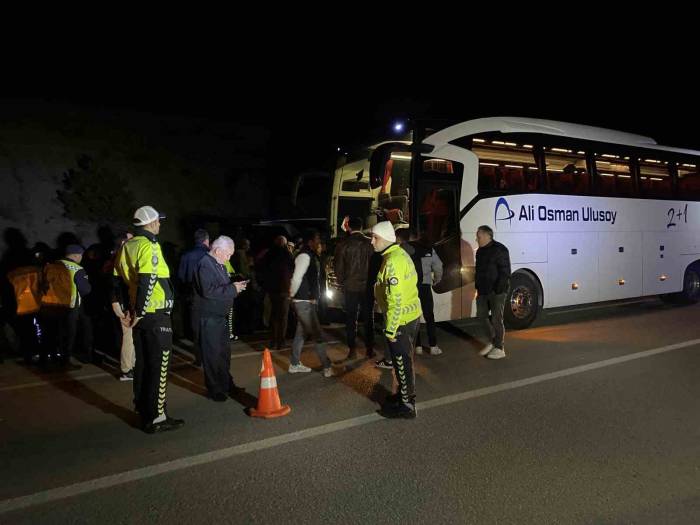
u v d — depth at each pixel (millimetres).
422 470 4289
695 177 13383
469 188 9430
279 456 4613
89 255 8602
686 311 11820
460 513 3639
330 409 5781
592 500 3783
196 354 7848
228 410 5832
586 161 11141
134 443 4977
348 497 3885
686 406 5664
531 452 4586
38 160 18391
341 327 10641
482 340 9141
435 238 9078
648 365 7266
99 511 3783
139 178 19812
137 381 5500
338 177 10703
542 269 10281
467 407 5742
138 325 5137
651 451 4574
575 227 10836
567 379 6688
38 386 6945
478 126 9695
